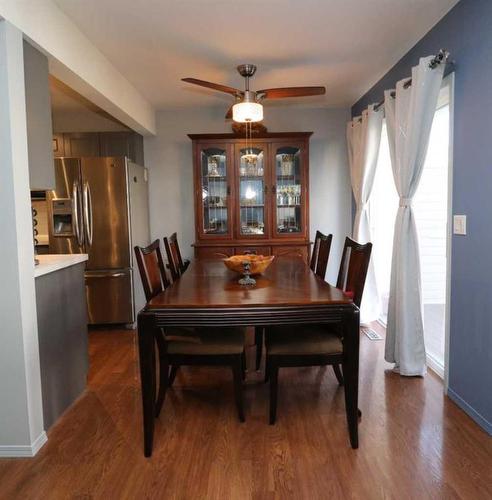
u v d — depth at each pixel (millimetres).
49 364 2213
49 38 2203
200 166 4285
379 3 2307
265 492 1673
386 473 1776
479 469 1796
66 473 1822
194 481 1751
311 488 1690
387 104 2986
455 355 2404
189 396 2559
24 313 1945
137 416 2326
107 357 3311
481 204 2104
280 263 3301
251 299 2002
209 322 1917
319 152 4684
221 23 2523
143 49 2898
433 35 2602
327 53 3018
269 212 4332
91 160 3912
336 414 2295
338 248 4758
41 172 2205
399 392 2547
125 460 1908
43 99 2227
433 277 3611
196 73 3408
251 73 3254
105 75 3051
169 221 4738
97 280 4016
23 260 1941
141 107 4051
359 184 3898
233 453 1943
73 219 3904
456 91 2330
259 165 4324
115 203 3977
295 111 4637
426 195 3445
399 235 2756
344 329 2041
